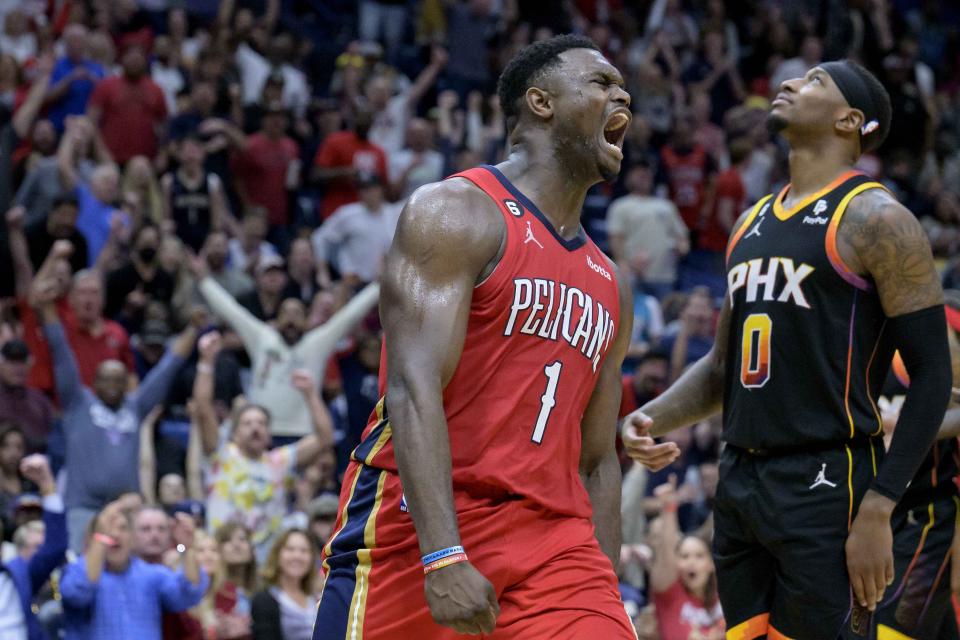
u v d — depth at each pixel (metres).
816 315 4.28
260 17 18.03
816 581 4.24
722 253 16.08
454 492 3.63
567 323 3.73
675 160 16.27
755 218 4.54
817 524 4.24
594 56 3.83
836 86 4.42
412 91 16.44
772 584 4.45
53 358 9.52
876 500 4.15
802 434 4.27
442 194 3.61
